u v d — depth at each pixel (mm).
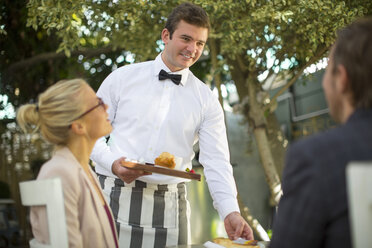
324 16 3479
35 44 5797
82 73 5855
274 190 4289
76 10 3627
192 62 2451
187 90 2506
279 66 4305
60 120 1670
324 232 1062
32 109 1688
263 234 4336
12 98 5938
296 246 1070
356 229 885
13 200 5977
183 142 2486
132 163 2096
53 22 3566
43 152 6160
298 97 6531
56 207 1409
